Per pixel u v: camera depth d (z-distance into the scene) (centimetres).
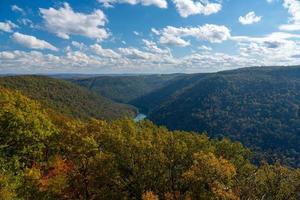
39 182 3278
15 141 4166
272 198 3678
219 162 3391
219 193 3062
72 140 3469
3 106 4397
